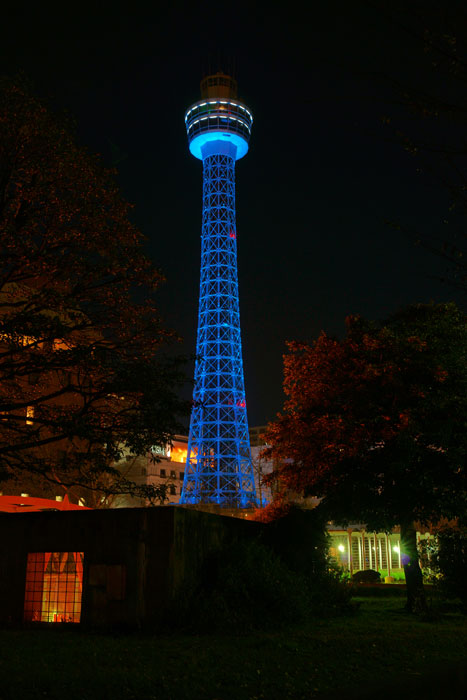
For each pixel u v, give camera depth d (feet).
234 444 333.01
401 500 74.08
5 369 57.06
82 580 54.08
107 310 59.11
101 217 56.70
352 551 188.03
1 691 28.73
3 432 64.95
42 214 56.18
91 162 57.41
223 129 388.37
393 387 75.61
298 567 70.90
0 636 47.11
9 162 55.11
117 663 35.94
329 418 78.59
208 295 357.20
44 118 55.26
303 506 94.73
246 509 283.38
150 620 51.06
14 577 56.13
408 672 35.63
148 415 55.16
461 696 32.73
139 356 59.26
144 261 58.34
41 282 61.41
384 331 79.30
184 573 54.13
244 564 57.00
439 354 75.82
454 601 77.25
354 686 32.09
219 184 383.86
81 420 53.93
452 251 23.85
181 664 36.11
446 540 75.00
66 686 30.09
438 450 75.66
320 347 83.71
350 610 70.38
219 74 403.13
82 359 54.70
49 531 56.03
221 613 51.39
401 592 108.58
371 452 77.25
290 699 29.94
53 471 62.64
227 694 30.32
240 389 345.31
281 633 50.19
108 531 54.13
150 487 58.08
